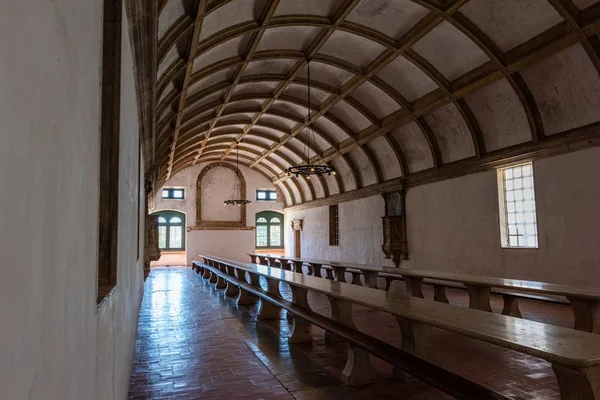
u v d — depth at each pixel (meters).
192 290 12.59
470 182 11.49
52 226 0.86
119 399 2.90
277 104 14.80
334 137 16.50
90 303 1.44
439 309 3.85
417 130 12.98
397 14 8.99
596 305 5.25
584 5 7.27
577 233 8.46
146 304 9.82
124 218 3.03
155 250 13.64
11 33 0.60
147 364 5.07
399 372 4.35
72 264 1.09
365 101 13.40
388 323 7.26
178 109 10.37
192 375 4.64
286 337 6.39
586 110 8.32
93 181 1.55
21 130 0.65
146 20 3.47
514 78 9.18
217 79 10.91
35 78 0.73
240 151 22.30
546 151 9.09
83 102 1.28
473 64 9.85
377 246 15.83
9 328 0.59
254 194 25.05
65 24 0.99
